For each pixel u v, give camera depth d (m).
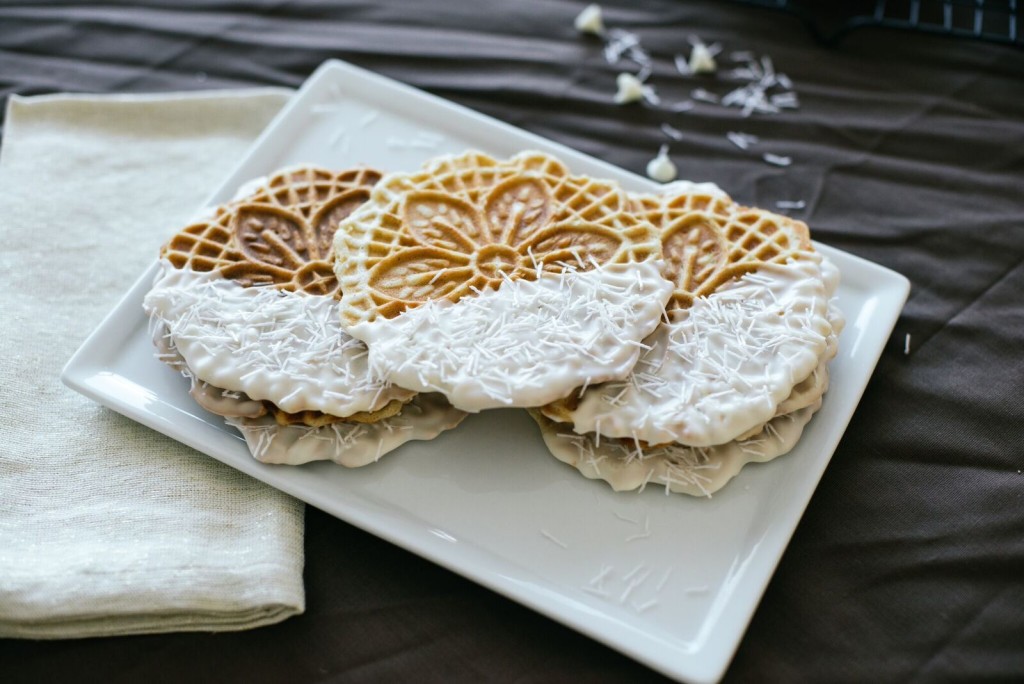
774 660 0.50
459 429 0.53
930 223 0.63
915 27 0.69
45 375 0.55
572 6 0.72
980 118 0.67
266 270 0.54
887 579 0.52
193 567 0.50
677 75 0.69
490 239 0.54
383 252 0.54
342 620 0.51
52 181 0.62
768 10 0.71
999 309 0.60
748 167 0.65
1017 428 0.55
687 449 0.52
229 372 0.51
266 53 0.70
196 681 0.50
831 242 0.62
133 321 0.55
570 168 0.61
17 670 0.50
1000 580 0.52
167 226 0.62
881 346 0.56
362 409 0.51
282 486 0.52
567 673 0.50
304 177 0.58
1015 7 0.70
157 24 0.71
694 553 0.51
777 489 0.52
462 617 0.51
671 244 0.55
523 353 0.50
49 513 0.52
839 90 0.68
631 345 0.50
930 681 0.49
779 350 0.51
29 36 0.70
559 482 0.52
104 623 0.50
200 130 0.66
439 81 0.69
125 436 0.54
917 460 0.55
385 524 0.51
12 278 0.58
